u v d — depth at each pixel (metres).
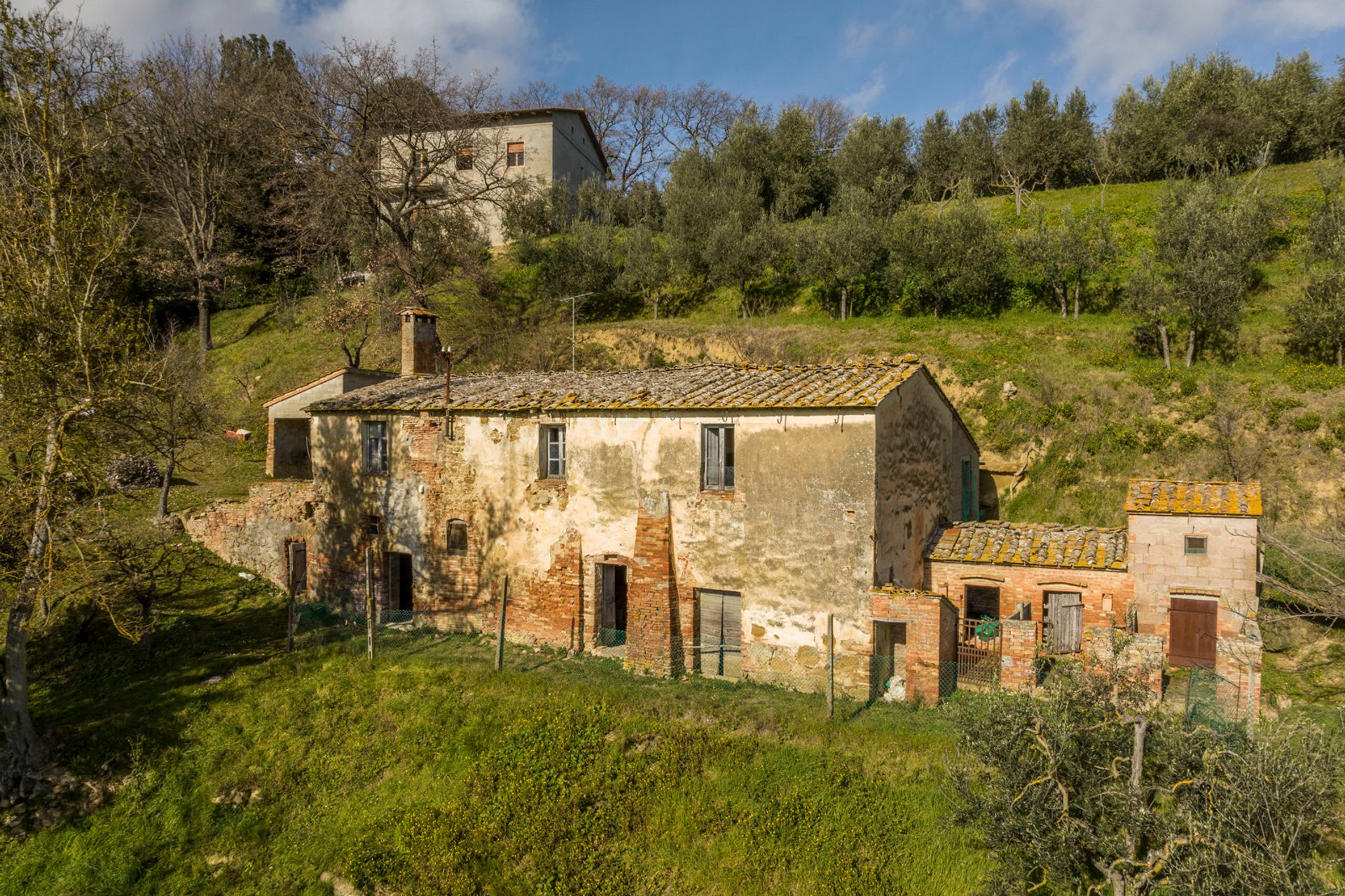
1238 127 41.47
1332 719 14.32
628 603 17.23
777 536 16.06
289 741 15.38
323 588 21.67
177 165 46.03
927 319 34.91
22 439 13.99
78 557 15.88
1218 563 15.92
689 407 16.58
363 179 39.47
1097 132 49.06
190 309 50.78
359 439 20.94
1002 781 9.73
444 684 16.34
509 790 13.47
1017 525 19.47
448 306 43.12
